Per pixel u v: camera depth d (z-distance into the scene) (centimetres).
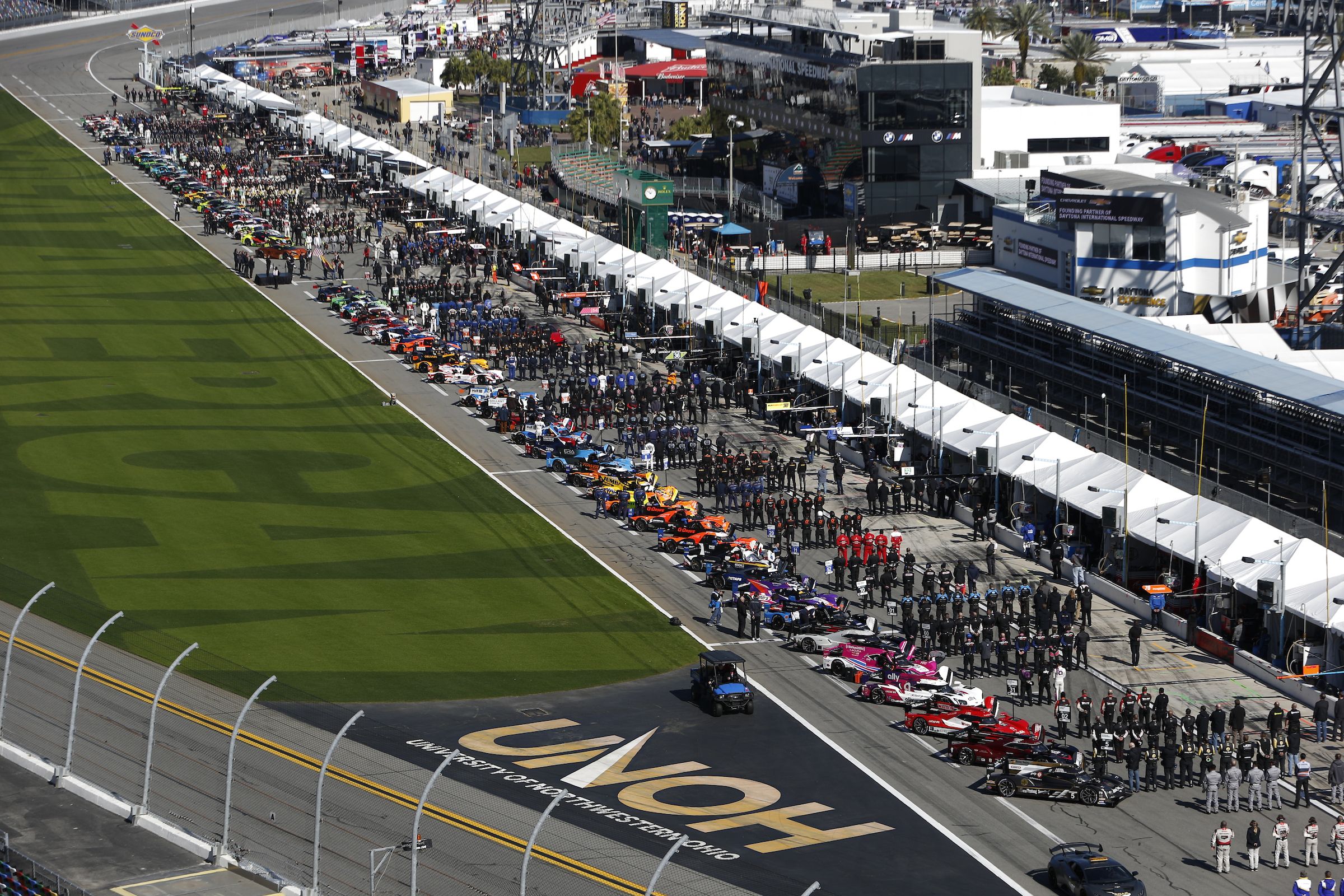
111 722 18700
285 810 16875
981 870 16288
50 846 16025
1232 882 16250
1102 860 15725
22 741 18038
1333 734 19775
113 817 16650
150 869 15625
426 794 14300
